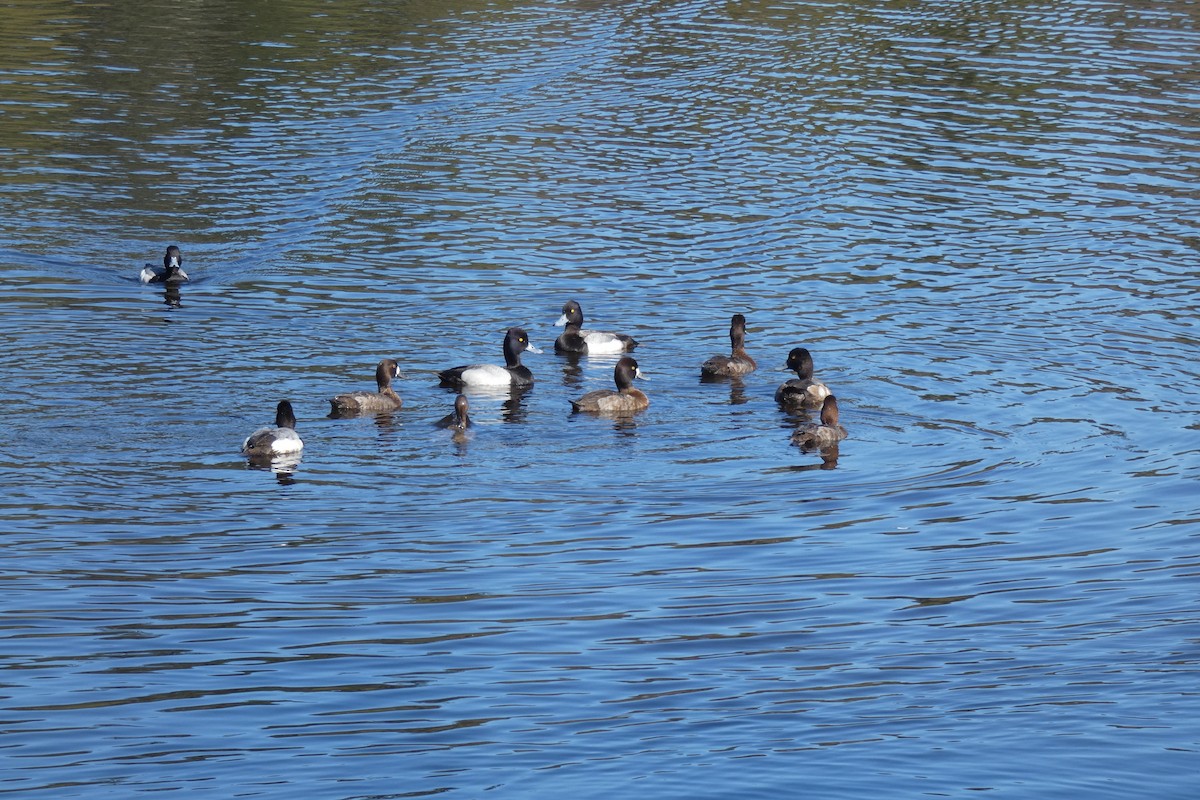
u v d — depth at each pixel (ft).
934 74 196.85
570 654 64.44
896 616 68.64
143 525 77.71
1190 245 135.85
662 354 110.01
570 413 97.40
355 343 110.42
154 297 120.16
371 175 155.63
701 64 203.10
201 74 191.72
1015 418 96.43
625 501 82.58
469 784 53.42
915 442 92.27
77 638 65.16
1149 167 159.74
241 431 91.71
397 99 184.55
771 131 173.06
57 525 77.15
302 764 54.85
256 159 160.76
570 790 53.01
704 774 54.13
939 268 129.59
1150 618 68.23
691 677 62.23
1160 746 56.29
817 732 57.52
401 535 77.36
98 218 140.87
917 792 52.95
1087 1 240.12
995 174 157.58
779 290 124.16
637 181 155.22
